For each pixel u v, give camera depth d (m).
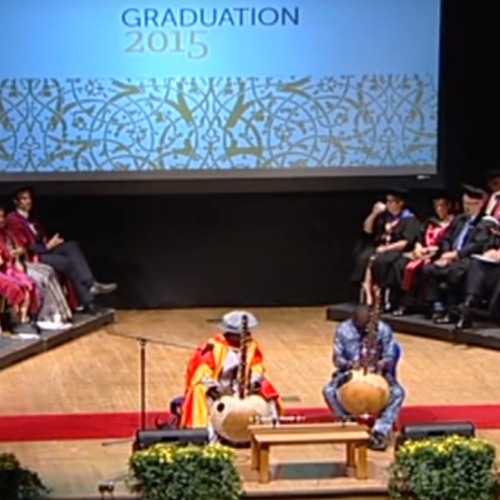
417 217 16.72
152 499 9.55
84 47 15.81
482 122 16.48
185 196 16.52
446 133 16.33
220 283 16.72
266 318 16.11
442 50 16.20
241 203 16.61
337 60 16.12
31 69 15.77
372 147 16.27
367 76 16.17
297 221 16.70
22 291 14.12
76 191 15.99
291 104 16.14
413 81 16.23
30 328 14.32
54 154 15.91
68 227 16.42
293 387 12.74
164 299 16.64
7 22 15.66
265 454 10.02
